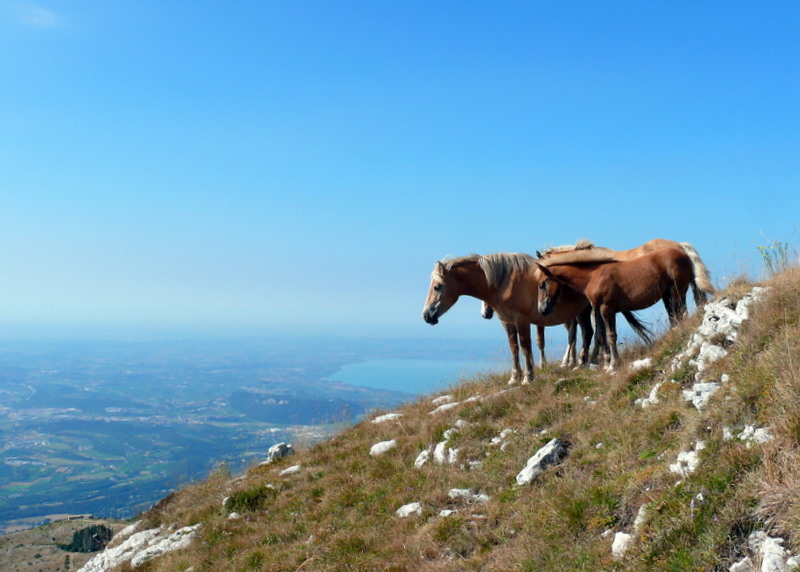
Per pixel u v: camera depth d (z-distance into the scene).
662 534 5.09
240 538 10.39
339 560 8.25
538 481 7.83
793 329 6.55
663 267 10.16
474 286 12.16
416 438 11.33
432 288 12.24
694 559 4.65
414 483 9.59
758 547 4.40
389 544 8.09
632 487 6.09
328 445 13.65
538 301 11.22
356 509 9.68
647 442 7.06
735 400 5.97
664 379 8.41
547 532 6.35
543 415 9.69
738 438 5.60
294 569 8.60
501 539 6.94
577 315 11.90
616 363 10.60
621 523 5.88
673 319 10.17
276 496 11.62
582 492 6.63
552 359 14.73
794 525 4.23
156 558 11.20
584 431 8.41
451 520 7.75
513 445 9.20
